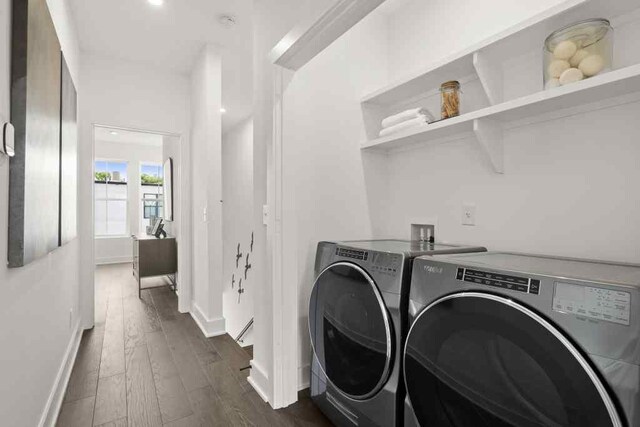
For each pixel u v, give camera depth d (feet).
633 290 2.32
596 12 4.02
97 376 7.08
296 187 6.28
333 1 4.49
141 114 11.24
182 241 11.77
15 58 3.59
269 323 6.15
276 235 5.95
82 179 10.08
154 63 11.25
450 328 3.43
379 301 4.37
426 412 3.67
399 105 7.28
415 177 6.91
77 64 9.48
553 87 4.16
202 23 8.92
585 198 4.37
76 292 8.91
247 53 10.64
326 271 5.53
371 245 5.54
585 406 2.43
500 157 5.27
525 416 2.79
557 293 2.69
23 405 4.05
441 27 6.39
